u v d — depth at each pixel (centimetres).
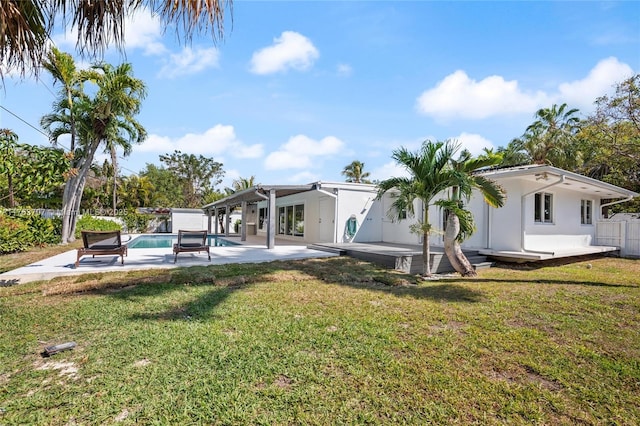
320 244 1287
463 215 759
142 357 329
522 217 1017
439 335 398
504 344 371
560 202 1221
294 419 237
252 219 2481
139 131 1495
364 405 254
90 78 1345
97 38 266
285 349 351
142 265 813
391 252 953
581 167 2009
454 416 243
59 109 1352
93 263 835
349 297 576
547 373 306
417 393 271
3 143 1069
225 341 369
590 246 1360
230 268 789
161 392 268
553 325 437
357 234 1413
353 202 1409
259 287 643
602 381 295
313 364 318
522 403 260
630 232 1348
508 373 308
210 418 237
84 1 257
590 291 638
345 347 359
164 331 397
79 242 1366
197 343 361
